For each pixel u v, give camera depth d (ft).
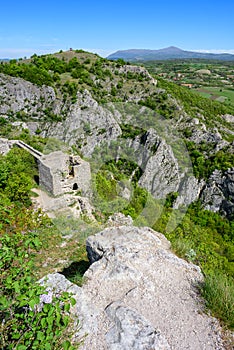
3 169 37.91
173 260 17.87
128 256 17.20
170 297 14.47
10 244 11.34
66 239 28.25
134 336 11.11
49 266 24.25
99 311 12.62
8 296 9.43
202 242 49.98
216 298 14.16
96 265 16.63
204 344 11.64
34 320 8.64
